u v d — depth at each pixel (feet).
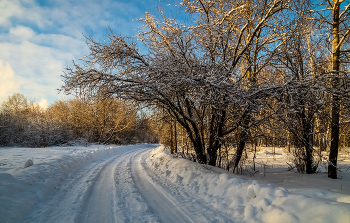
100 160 47.42
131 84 23.31
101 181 25.07
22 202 14.67
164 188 21.58
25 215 13.79
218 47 28.04
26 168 24.76
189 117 28.81
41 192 17.95
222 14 27.50
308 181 22.49
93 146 95.40
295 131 25.79
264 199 13.46
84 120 115.24
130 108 28.50
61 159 33.88
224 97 21.94
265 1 25.17
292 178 24.79
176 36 23.98
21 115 103.76
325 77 20.99
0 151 59.06
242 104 21.21
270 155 58.03
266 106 22.44
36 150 63.46
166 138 54.85
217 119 27.09
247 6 25.04
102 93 24.25
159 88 21.91
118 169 34.17
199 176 22.80
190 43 25.17
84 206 16.29
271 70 29.37
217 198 17.13
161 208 15.74
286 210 11.43
